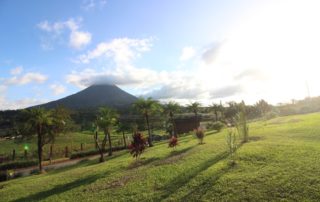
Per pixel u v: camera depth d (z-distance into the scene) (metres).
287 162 19.86
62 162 60.88
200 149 31.09
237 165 21.03
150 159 30.91
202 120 101.81
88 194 21.19
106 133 50.06
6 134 108.81
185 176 20.72
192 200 16.50
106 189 21.56
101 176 26.30
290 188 15.55
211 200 16.00
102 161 43.00
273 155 22.27
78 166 44.25
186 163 24.73
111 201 18.78
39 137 51.31
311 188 15.11
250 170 19.44
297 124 41.81
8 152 79.88
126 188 20.70
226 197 15.95
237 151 25.56
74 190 22.97
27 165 59.91
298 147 24.14
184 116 93.94
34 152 73.31
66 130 61.84
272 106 98.88
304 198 14.35
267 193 15.50
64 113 59.53
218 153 26.66
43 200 21.77
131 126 75.69
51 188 25.47
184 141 47.12
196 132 38.69
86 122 113.88
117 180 23.50
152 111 65.06
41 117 51.09
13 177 47.03
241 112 34.94
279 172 17.98
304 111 80.62
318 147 23.44
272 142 28.50
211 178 19.16
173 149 36.47
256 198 15.22
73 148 80.38
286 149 23.81
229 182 17.75
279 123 50.00
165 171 23.19
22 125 54.41
